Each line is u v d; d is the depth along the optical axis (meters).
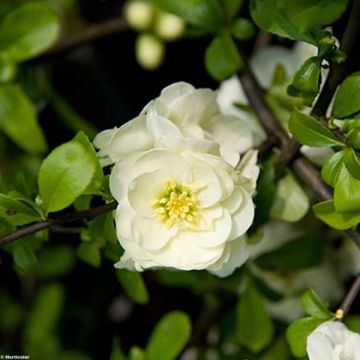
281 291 0.69
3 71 0.66
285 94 0.64
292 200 0.61
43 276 0.77
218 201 0.56
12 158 0.74
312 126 0.56
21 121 0.68
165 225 0.56
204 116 0.59
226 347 0.71
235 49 0.63
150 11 0.74
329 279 0.69
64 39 0.74
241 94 0.66
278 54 0.67
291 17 0.54
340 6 0.54
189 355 0.73
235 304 0.71
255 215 0.61
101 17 0.79
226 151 0.57
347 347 0.56
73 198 0.57
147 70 0.78
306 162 0.60
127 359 0.71
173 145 0.56
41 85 0.74
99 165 0.57
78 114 0.78
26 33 0.66
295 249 0.66
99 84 0.79
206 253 0.57
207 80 0.77
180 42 0.76
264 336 0.67
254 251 0.67
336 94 0.56
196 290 0.71
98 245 0.61
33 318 0.76
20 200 0.57
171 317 0.65
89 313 0.79
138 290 0.61
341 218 0.58
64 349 0.78
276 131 0.62
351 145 0.56
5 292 0.79
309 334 0.57
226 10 0.63
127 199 0.56
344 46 0.56
